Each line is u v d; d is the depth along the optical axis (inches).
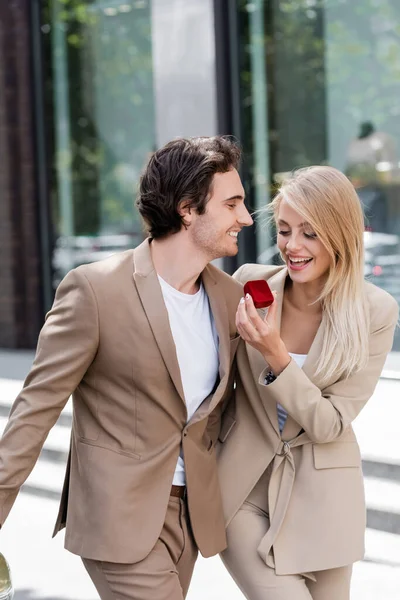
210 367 141.3
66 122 461.7
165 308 134.8
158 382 134.7
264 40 394.0
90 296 132.3
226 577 244.2
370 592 227.5
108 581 135.3
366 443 272.4
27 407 132.7
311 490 145.9
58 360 132.9
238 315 138.9
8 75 468.1
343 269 145.0
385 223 368.5
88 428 137.7
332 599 148.8
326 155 381.4
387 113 364.5
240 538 147.5
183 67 417.7
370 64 366.6
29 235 473.4
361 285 146.4
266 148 398.6
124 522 132.7
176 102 422.0
